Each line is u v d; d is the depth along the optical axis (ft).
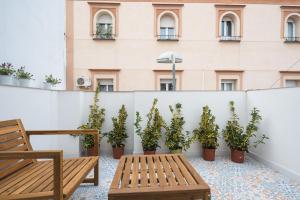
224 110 16.30
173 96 16.11
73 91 15.79
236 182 11.54
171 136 15.55
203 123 15.47
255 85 33.63
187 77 32.78
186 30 32.68
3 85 9.78
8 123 8.62
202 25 32.83
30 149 9.31
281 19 33.78
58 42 23.16
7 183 6.86
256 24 33.53
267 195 10.00
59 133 9.93
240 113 16.35
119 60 32.19
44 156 6.01
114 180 7.10
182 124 15.56
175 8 32.53
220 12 33.12
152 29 32.35
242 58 33.42
